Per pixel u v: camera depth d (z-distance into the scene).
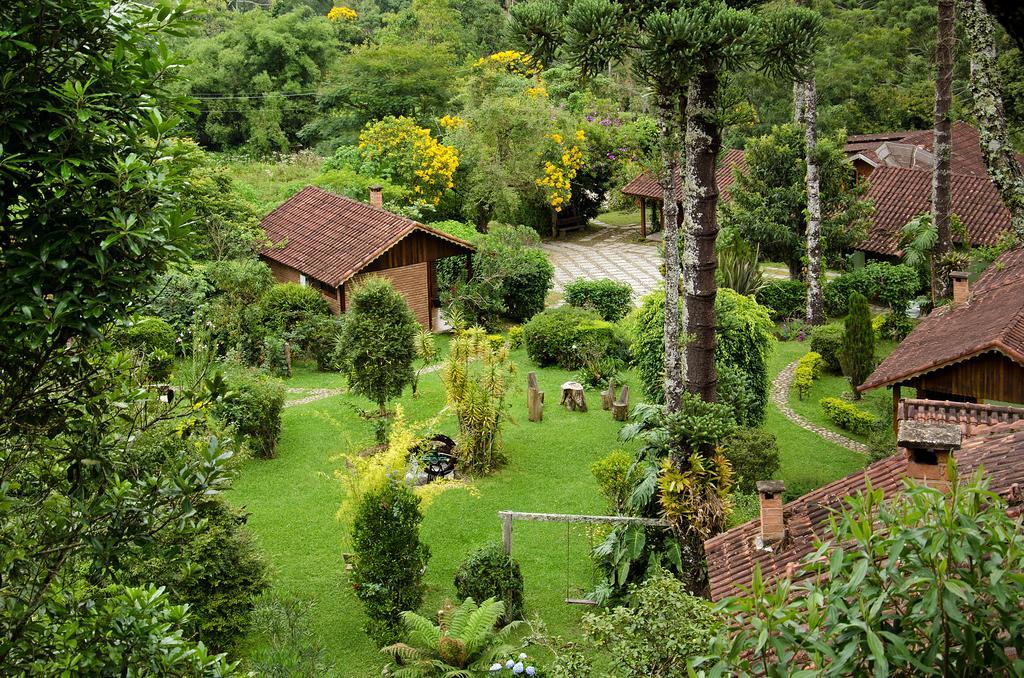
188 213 6.46
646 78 13.97
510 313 34.84
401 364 23.80
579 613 16.64
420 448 19.78
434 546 19.09
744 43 12.27
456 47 67.31
